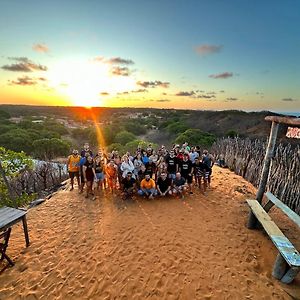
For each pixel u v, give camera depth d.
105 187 10.35
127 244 6.47
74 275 5.36
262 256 6.01
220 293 4.83
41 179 14.34
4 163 8.77
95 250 6.23
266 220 6.26
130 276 5.30
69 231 7.18
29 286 5.08
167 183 9.38
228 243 6.53
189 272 5.40
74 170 10.08
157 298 4.75
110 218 7.91
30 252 6.20
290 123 6.34
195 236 6.84
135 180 9.56
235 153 13.80
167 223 7.55
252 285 5.04
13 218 5.86
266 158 7.64
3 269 5.59
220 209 8.59
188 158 9.76
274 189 9.32
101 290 4.95
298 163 8.24
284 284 5.07
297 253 4.89
